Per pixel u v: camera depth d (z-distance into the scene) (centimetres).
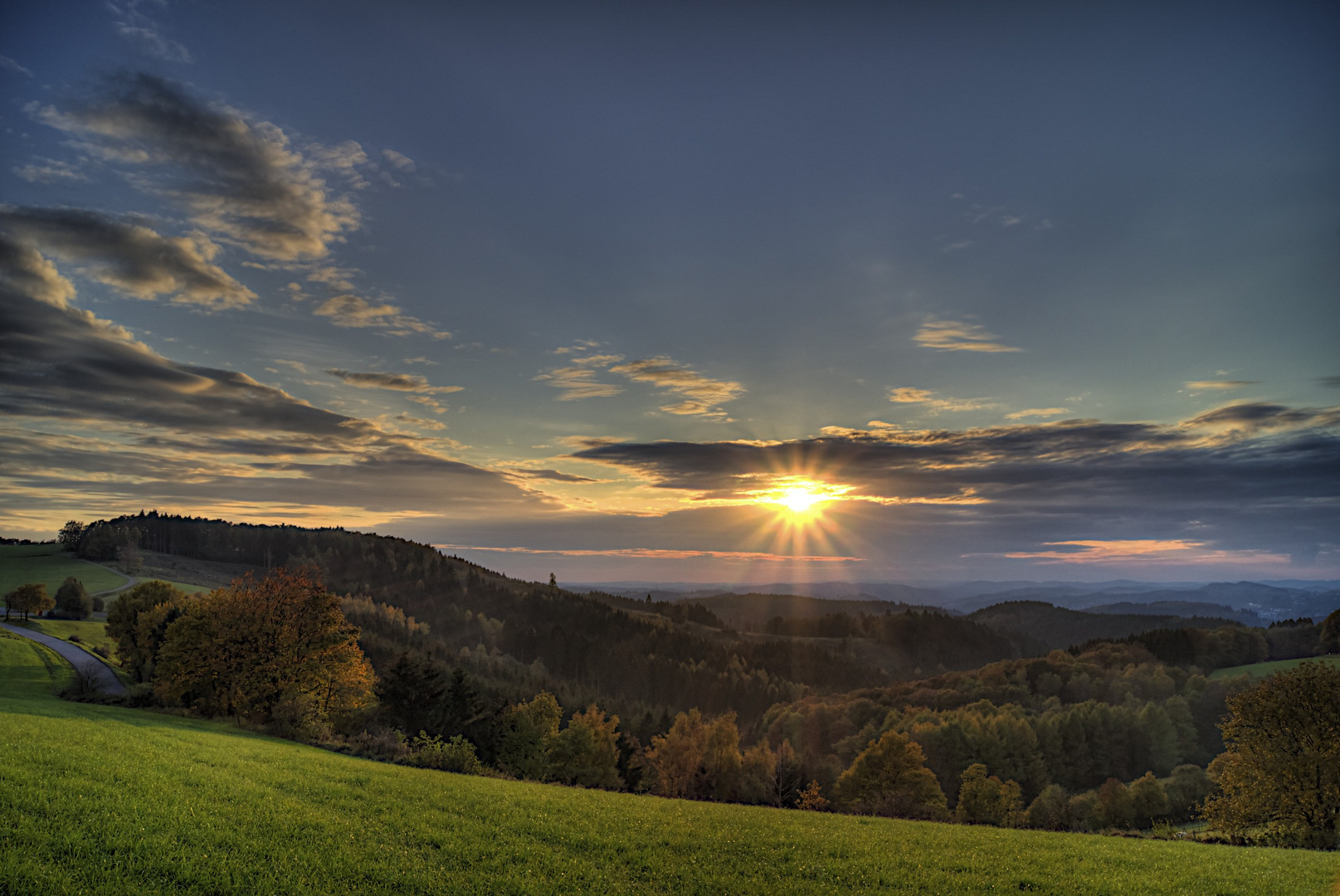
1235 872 2094
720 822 2492
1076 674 18338
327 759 3119
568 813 2350
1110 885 1845
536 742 7150
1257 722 4894
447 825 1939
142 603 8644
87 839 1343
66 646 10631
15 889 1090
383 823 1867
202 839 1461
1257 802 4709
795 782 9619
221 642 5447
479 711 7288
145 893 1149
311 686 5525
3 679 7406
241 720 4838
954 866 2017
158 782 1920
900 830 2662
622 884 1559
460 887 1403
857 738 14688
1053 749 12838
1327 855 2564
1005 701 17138
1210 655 18675
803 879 1752
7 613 14025
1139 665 18025
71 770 1883
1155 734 12888
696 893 1567
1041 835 2831
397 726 6531
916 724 12862
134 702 5697
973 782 8756
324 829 1700
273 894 1235
